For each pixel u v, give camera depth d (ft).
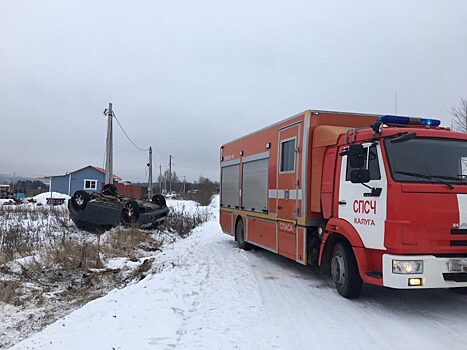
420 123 22.93
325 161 25.34
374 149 20.76
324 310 20.77
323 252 24.79
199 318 19.34
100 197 60.70
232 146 44.80
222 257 36.88
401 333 17.46
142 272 32.86
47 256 36.11
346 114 27.58
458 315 20.03
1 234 45.29
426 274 18.67
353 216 21.97
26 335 20.40
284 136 30.55
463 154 20.85
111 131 82.07
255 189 36.99
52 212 78.64
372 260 20.88
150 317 19.31
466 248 19.26
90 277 31.22
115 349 15.57
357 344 16.21
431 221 19.02
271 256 37.52
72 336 17.51
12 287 27.86
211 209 111.24
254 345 15.98
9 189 185.88
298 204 27.71
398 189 19.11
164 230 59.72
